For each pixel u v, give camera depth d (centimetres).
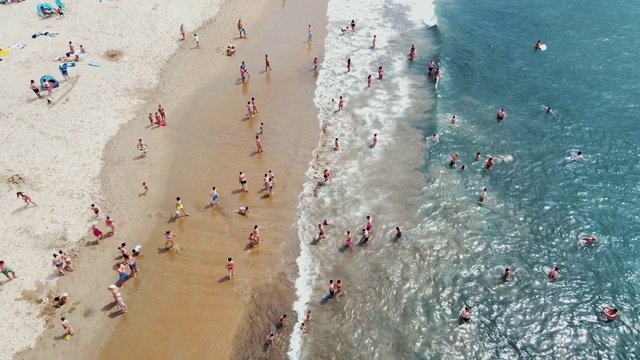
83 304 2589
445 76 4569
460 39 5147
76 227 2969
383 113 4141
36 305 2552
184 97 4191
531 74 4541
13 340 2394
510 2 5919
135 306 2616
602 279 2827
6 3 5100
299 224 3167
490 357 2481
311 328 2588
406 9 5841
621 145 3678
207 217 3150
